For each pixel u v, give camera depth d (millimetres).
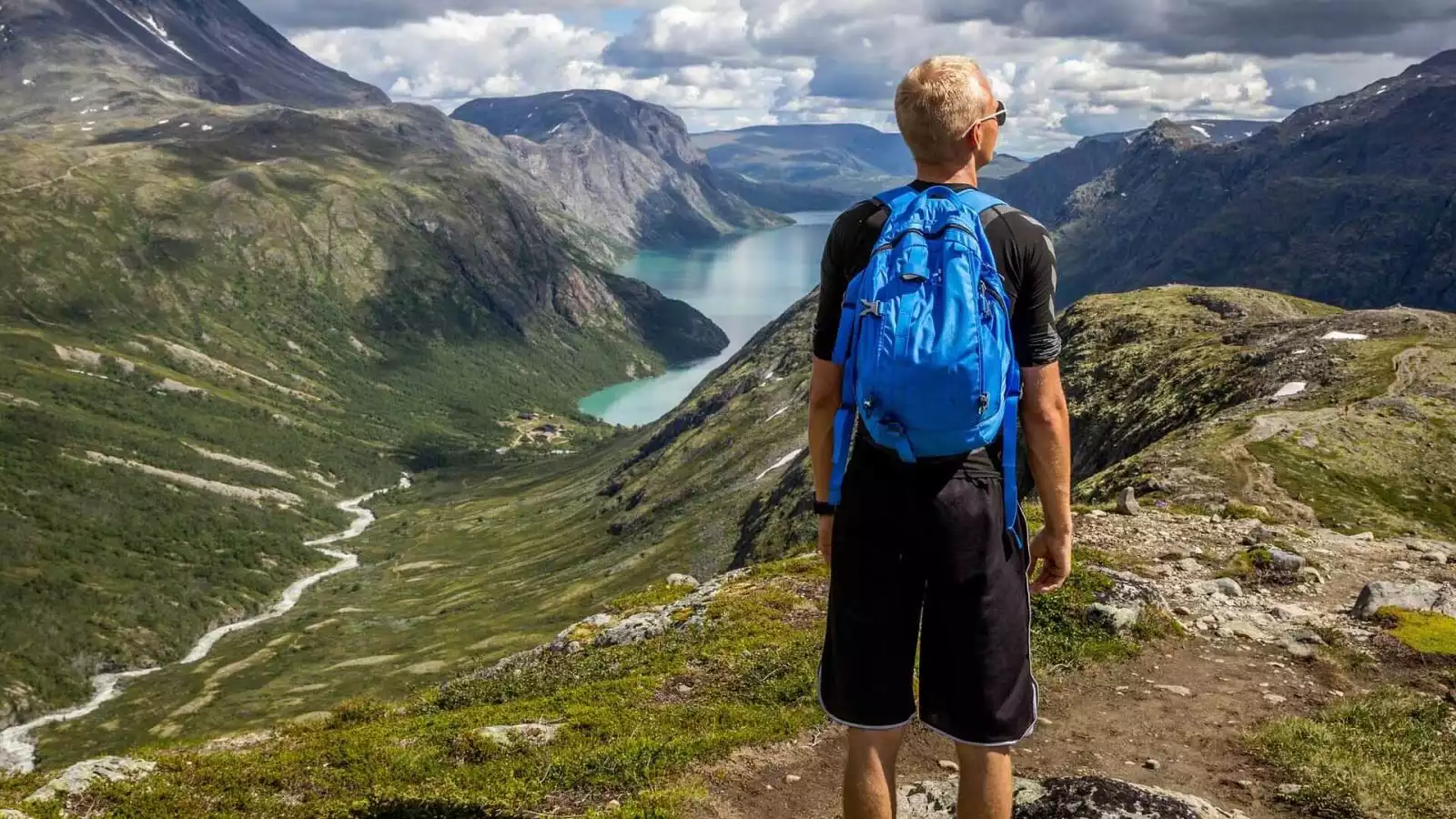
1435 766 8750
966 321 4129
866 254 4613
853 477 4660
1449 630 12344
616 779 9164
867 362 4262
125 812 8547
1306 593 14641
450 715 12320
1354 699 10562
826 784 9125
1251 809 8281
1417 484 56906
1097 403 113500
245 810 8844
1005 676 4520
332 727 13578
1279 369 87562
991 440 4348
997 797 4555
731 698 12031
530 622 192750
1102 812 6590
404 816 8492
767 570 19078
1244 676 11562
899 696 4664
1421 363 80750
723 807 8617
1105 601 13312
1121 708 10758
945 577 4496
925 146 4742
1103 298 162375
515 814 8445
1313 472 55781
